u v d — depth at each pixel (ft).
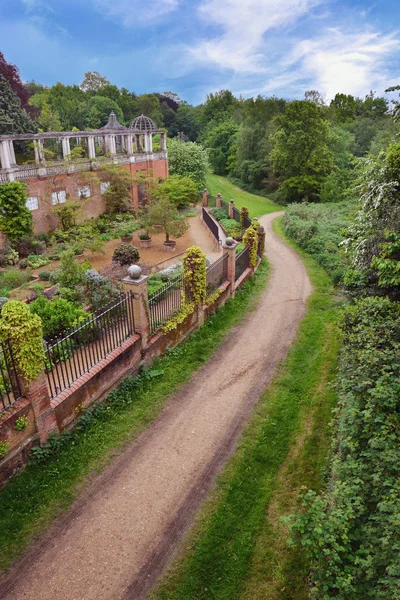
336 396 29.96
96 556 18.61
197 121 254.47
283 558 18.52
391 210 34.63
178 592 17.21
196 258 38.24
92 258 68.33
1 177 67.56
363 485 17.02
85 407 26.68
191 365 34.53
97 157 93.35
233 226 84.02
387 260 26.66
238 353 37.04
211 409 29.12
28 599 16.76
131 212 95.04
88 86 231.91
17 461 21.91
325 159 132.26
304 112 128.16
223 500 21.65
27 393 22.00
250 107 203.62
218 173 202.80
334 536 14.60
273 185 159.63
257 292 52.54
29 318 21.47
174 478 23.04
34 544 18.97
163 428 27.02
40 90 203.51
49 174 75.72
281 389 31.76
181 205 107.45
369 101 210.79
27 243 68.33
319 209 98.17
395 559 13.26
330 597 13.91
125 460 24.18
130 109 218.79
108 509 20.94
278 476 23.29
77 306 40.63
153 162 106.73
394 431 18.28
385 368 20.04
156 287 49.60
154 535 19.69
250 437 26.37
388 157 33.78
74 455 23.85
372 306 27.89
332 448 23.82
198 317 40.24
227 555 18.71
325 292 53.01
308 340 39.55
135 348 31.37
